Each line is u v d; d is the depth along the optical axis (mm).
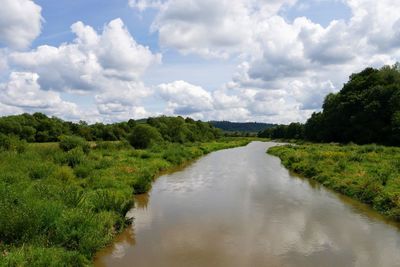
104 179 18188
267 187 20266
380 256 9820
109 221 11359
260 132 171125
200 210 14859
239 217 13727
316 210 14727
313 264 9289
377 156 25250
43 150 26688
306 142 74938
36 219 9562
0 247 8461
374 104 48938
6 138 26875
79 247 9320
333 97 66875
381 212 13977
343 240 11078
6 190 12148
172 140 68125
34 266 7719
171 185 21047
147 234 11727
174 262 9453
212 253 10062
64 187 14320
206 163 34594
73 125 75438
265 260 9555
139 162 27469
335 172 21688
